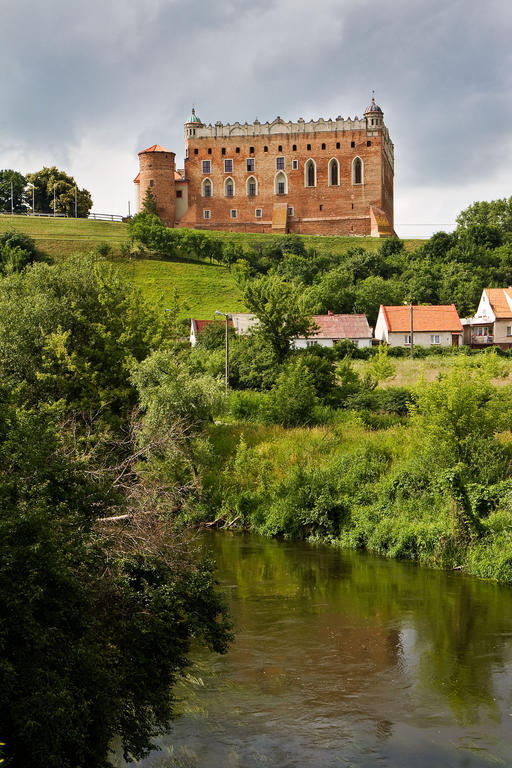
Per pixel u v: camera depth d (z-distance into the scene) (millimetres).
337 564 22203
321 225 137375
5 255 108938
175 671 11430
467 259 114312
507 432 30062
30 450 10328
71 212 151875
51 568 9039
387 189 144125
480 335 86500
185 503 23547
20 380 28891
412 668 14000
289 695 12836
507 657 14539
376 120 135250
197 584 11945
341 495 26953
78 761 9133
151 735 10742
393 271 110562
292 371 41312
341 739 11273
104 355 32344
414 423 27750
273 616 17188
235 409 41062
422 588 19469
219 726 11695
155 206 136250
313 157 137250
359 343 80625
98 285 35125
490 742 11195
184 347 36906
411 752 10906
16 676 8422
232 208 139625
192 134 140125
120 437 25922
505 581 19953
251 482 30094
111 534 12203
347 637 15734
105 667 9797
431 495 25062
